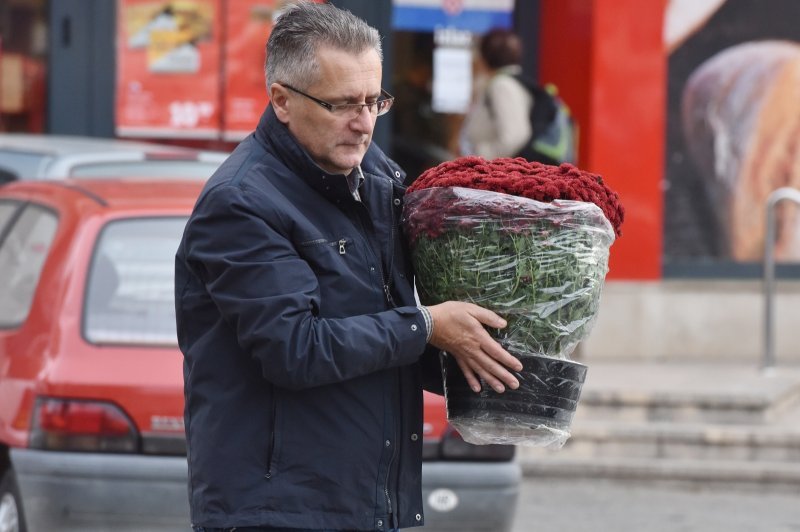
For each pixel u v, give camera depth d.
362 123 5.11
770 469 13.33
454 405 5.43
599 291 5.43
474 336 5.19
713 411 14.28
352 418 5.09
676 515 12.21
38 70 17.73
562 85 17.50
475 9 18.17
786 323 17.61
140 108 17.88
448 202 5.30
